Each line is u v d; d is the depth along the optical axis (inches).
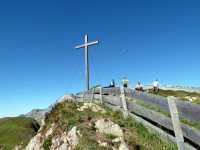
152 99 232.2
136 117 278.8
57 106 463.8
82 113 345.4
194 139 157.9
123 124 264.7
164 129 226.5
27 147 422.0
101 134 232.8
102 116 308.7
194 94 508.7
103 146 198.4
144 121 254.8
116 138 214.8
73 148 226.2
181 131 175.2
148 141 214.7
